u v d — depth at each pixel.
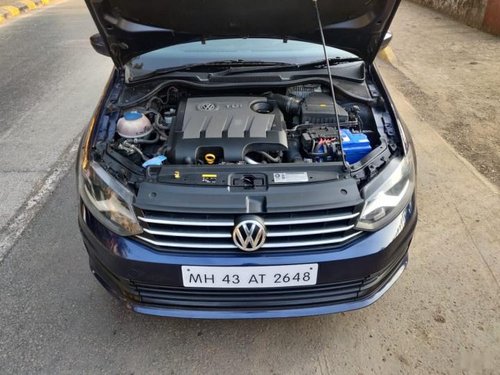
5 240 2.64
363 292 1.83
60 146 3.67
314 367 1.92
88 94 4.68
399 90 4.59
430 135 3.70
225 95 2.35
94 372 1.91
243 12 2.30
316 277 1.69
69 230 2.71
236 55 2.53
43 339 2.05
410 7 7.98
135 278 1.72
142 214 1.65
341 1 2.19
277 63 2.47
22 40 6.88
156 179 1.71
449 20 7.11
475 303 2.20
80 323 2.12
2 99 4.62
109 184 1.75
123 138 2.03
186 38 2.53
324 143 1.93
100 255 1.79
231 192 1.64
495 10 6.16
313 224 1.64
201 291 1.73
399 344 2.01
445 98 4.40
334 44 2.52
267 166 1.73
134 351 2.00
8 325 2.12
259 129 1.92
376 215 1.73
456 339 2.03
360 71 2.46
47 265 2.46
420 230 2.66
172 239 1.67
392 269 1.93
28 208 2.92
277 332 2.08
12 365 1.94
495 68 5.13
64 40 6.78
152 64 2.52
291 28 2.44
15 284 2.34
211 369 1.92
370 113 2.21
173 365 1.94
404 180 1.86
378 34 2.34
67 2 9.98
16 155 3.55
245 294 1.74
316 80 2.34
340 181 1.70
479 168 3.26
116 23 2.25
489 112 4.10
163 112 2.36
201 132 1.91
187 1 2.20
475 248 2.53
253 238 1.60
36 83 5.04
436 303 2.20
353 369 1.91
